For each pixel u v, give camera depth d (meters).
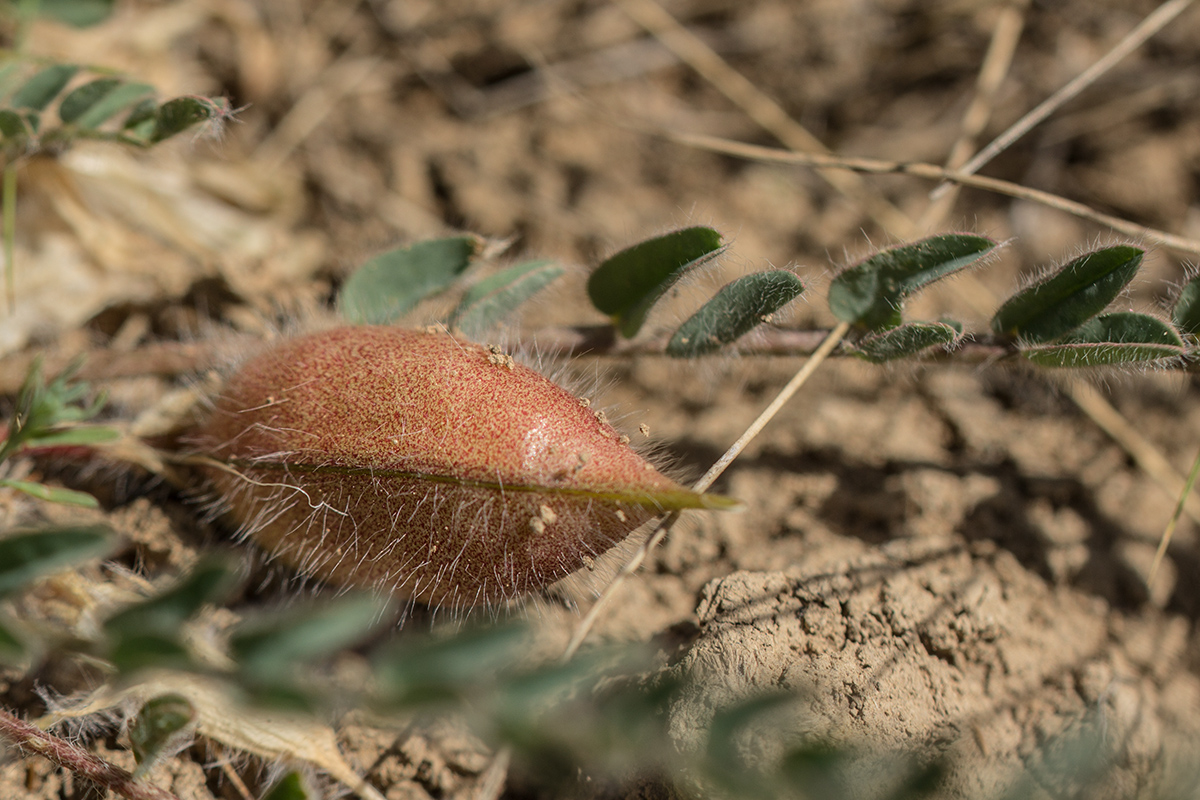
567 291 0.22
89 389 0.19
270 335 0.19
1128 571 0.20
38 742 0.17
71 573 0.18
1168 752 0.18
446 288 0.19
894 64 0.24
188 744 0.18
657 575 0.19
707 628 0.18
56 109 0.20
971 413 0.20
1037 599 0.19
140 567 0.19
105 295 0.20
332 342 0.18
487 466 0.17
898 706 0.18
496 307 0.19
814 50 0.24
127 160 0.21
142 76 0.22
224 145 0.22
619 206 0.23
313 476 0.17
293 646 0.15
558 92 0.23
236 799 0.18
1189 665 0.19
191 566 0.19
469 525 0.17
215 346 0.20
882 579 0.18
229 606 0.19
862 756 0.16
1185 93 0.23
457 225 0.22
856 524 0.20
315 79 0.23
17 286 0.20
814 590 0.18
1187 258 0.22
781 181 0.23
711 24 0.24
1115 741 0.18
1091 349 0.18
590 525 0.17
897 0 0.24
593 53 0.24
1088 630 0.19
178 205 0.21
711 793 0.17
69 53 0.22
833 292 0.19
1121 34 0.23
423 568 0.17
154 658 0.15
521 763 0.18
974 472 0.20
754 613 0.18
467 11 0.24
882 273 0.19
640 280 0.19
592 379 0.19
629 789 0.17
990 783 0.18
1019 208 0.23
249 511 0.18
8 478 0.19
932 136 0.23
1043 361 0.18
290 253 0.21
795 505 0.20
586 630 0.17
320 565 0.18
